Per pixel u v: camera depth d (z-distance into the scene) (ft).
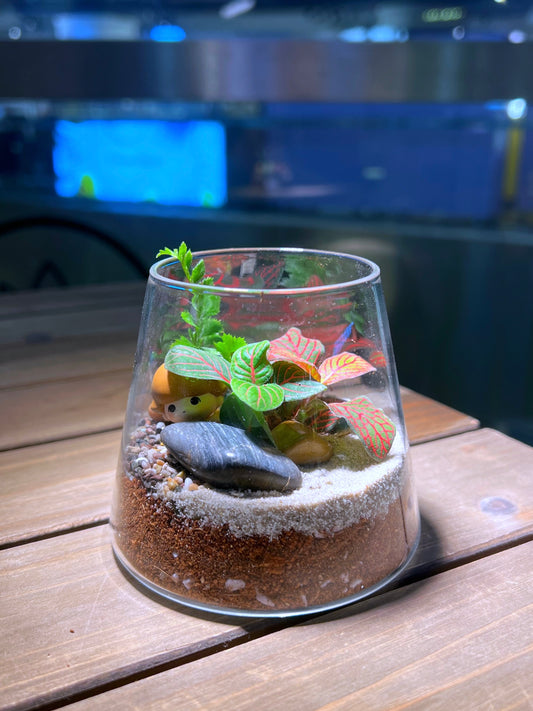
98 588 0.82
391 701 0.65
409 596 0.81
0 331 1.91
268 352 0.76
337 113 4.05
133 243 4.13
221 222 3.91
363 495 0.75
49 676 0.68
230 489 0.74
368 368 0.79
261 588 0.74
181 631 0.75
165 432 0.77
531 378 3.33
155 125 4.25
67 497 1.04
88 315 2.07
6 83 2.93
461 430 1.30
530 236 3.21
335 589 0.77
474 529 0.95
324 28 3.52
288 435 0.77
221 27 3.64
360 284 0.79
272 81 2.90
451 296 3.43
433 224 3.58
